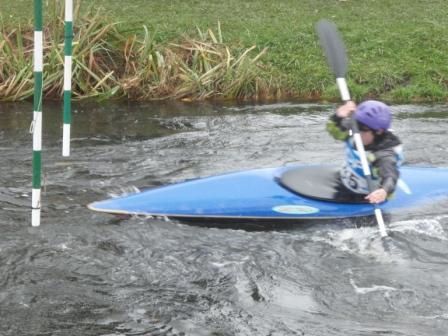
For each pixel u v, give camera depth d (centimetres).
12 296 652
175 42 1822
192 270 713
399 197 904
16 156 1146
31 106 1566
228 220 841
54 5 1698
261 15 2253
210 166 1112
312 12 2339
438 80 1816
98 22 1725
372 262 741
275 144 1259
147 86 1695
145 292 668
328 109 1602
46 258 729
